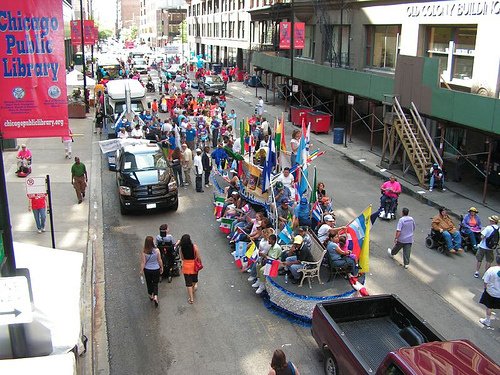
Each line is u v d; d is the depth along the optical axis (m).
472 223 14.77
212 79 47.56
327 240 11.95
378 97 25.30
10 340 6.96
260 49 51.19
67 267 8.73
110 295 11.84
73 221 16.17
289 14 43.53
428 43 25.98
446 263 13.94
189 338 10.13
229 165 19.14
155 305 11.32
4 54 8.76
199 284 12.46
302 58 41.41
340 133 28.38
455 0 22.95
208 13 81.25
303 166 14.81
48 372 5.90
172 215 17.36
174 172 20.42
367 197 19.45
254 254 12.34
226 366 9.24
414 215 17.70
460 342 7.23
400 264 13.78
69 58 62.41
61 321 7.33
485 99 17.77
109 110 29.70
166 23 136.62
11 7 8.63
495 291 10.44
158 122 27.33
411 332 8.30
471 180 21.36
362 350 8.40
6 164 22.28
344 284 11.17
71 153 24.80
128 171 17.22
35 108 9.03
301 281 11.05
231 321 10.77
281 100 44.75
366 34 31.62
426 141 21.20
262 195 15.23
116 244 14.82
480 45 21.56
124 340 10.03
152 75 63.44
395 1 27.77
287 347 9.84
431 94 20.59
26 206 17.12
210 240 15.23
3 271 7.87
